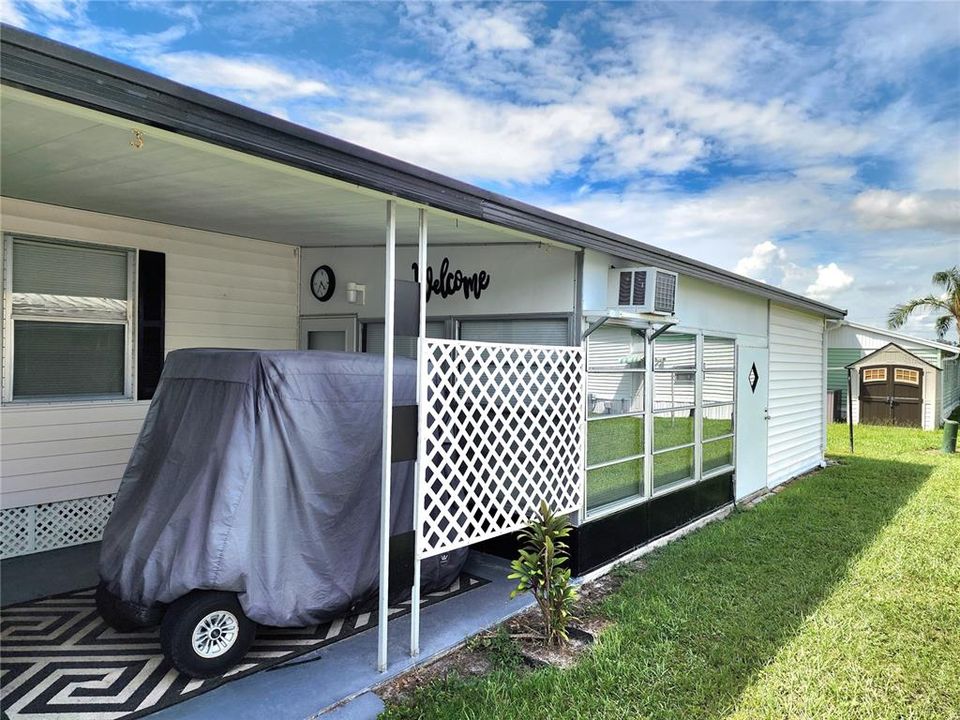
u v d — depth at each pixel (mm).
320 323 6609
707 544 5930
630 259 5266
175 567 3086
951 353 19172
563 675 3348
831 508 7531
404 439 3516
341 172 2770
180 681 3145
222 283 6047
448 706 3049
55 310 5000
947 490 8641
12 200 4629
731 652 3701
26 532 4902
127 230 5320
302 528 3492
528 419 4449
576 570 4875
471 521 3938
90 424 5188
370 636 3738
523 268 5250
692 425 6820
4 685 3080
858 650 3770
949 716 3107
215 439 3348
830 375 19688
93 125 2510
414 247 5902
